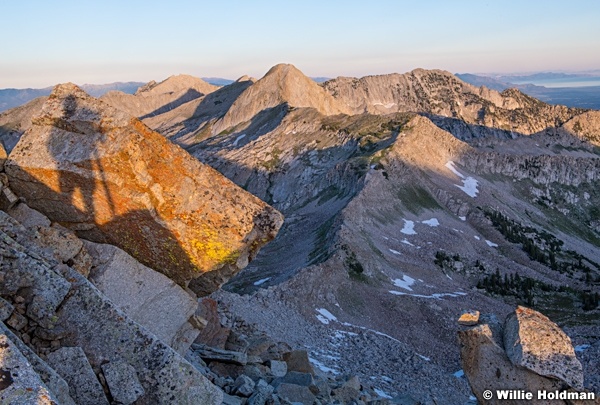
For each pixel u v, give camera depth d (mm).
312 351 43594
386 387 38000
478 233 157500
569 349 14180
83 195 15562
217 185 16219
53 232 14219
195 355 19141
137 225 15750
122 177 15406
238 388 16953
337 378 26641
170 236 15773
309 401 17766
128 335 12203
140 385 11695
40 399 7852
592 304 109812
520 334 14367
